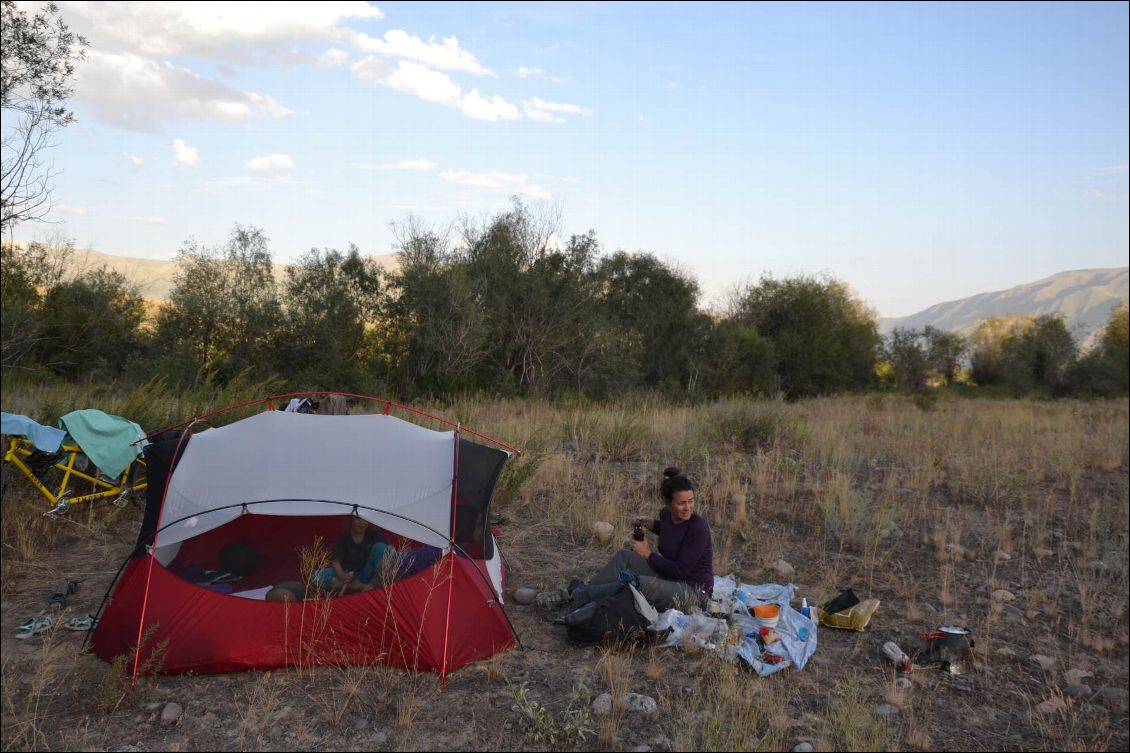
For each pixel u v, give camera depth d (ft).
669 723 13.25
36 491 24.44
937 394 112.37
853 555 22.98
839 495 27.30
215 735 12.75
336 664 15.02
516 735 12.84
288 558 17.74
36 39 36.86
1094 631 18.08
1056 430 52.19
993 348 145.28
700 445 37.99
